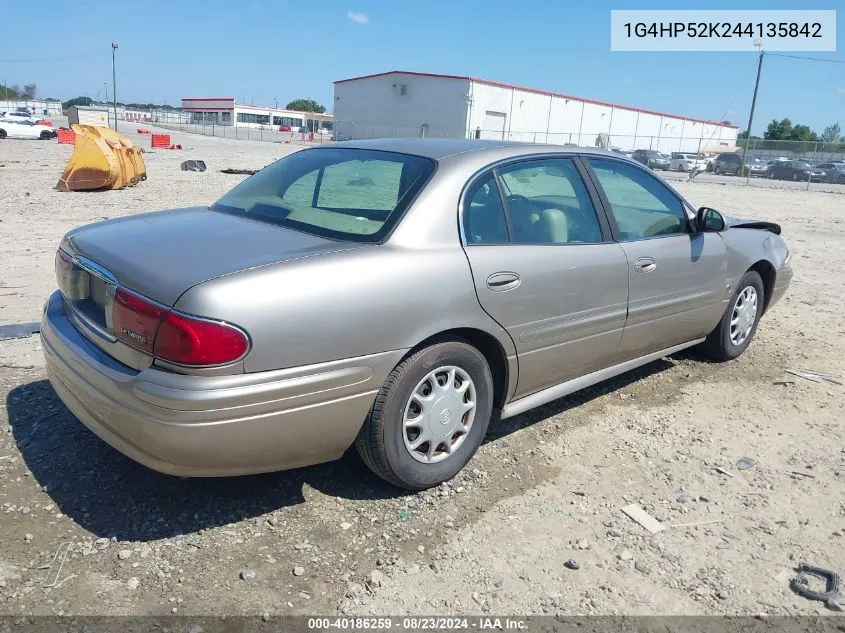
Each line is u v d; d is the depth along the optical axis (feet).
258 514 10.22
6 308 19.19
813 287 27.73
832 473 12.21
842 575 9.46
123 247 9.91
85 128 53.83
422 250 10.16
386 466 10.25
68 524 9.77
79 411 10.03
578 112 207.00
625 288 13.21
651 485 11.57
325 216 10.81
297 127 333.62
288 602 8.50
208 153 110.11
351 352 9.34
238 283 8.57
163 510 10.18
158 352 8.52
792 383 16.38
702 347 17.56
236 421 8.61
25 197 44.37
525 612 8.57
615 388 15.74
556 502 10.93
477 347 11.39
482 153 11.66
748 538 10.24
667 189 15.02
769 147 139.03
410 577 9.06
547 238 12.00
